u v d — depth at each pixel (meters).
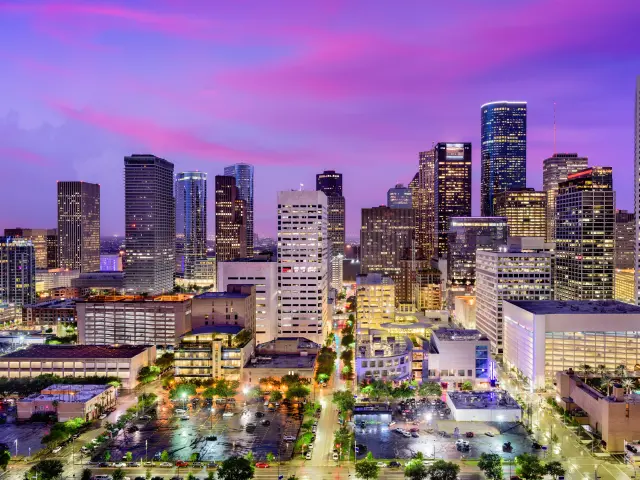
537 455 194.62
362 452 198.88
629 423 199.00
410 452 198.38
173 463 191.75
